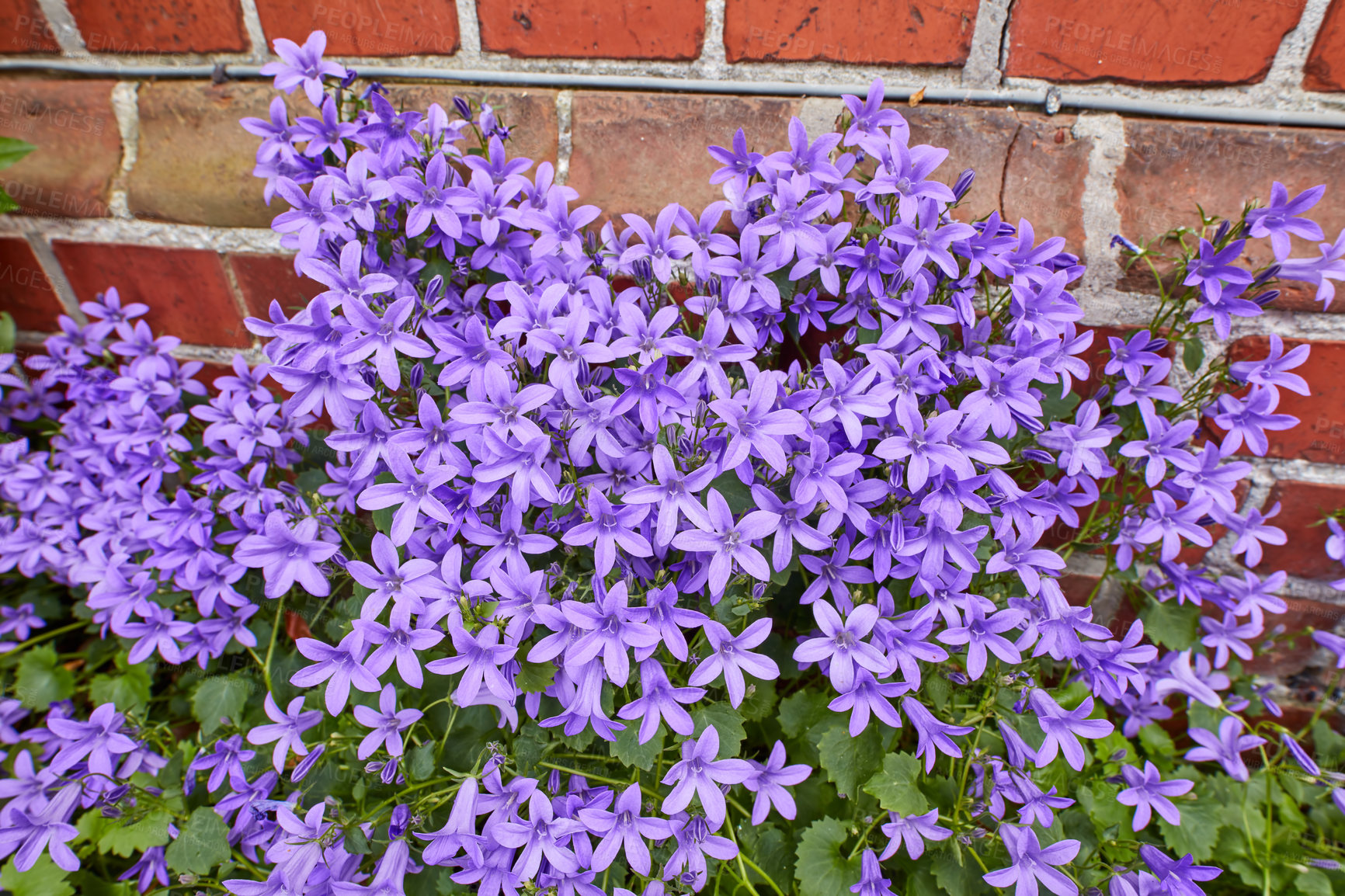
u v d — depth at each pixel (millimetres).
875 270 802
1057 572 830
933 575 750
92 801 874
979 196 897
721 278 798
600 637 705
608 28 897
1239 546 917
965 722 822
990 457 749
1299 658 1000
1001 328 830
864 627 732
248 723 910
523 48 911
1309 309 877
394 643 740
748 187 815
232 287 1000
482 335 742
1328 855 902
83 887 896
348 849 772
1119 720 971
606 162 923
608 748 813
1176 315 883
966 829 779
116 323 1002
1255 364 842
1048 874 761
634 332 738
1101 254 889
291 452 949
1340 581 910
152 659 987
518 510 721
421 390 795
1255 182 878
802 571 820
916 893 810
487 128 869
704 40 896
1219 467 846
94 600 873
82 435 991
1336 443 910
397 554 738
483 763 812
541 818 729
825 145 792
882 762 807
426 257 847
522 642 759
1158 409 900
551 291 756
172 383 990
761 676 731
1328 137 865
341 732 840
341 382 756
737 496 780
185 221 970
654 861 790
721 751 780
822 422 742
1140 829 854
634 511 717
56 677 993
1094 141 888
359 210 798
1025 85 887
